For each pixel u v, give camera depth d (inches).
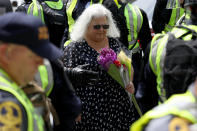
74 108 330.3
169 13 651.5
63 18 617.9
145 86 350.9
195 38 313.6
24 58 209.3
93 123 416.8
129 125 423.5
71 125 334.6
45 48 214.4
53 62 315.3
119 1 592.7
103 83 415.5
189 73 265.4
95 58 421.4
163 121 179.8
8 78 211.2
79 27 429.1
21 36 206.4
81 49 426.9
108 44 438.0
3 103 197.9
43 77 302.0
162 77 313.6
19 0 848.9
